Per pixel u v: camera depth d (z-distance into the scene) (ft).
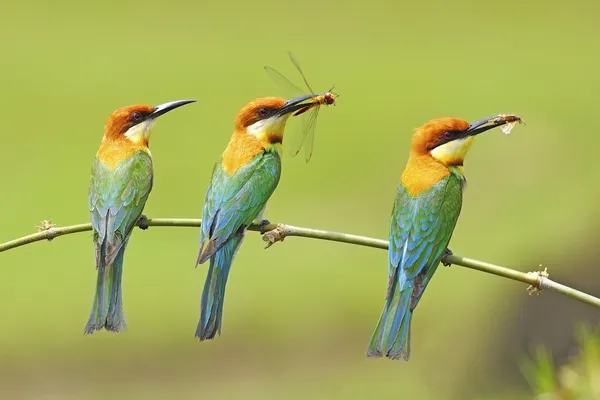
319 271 59.57
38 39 125.80
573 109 93.45
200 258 25.17
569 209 41.68
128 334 53.93
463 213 64.49
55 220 69.21
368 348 24.40
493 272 23.48
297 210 71.41
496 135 73.20
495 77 109.50
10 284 59.00
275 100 27.40
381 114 96.63
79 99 101.60
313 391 48.14
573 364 29.78
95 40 125.90
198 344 52.95
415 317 53.16
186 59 118.62
